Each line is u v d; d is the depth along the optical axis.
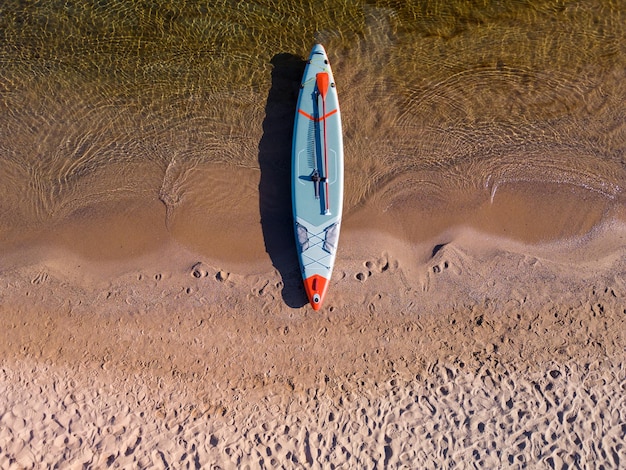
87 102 7.70
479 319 6.91
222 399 6.73
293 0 7.79
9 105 7.68
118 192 7.48
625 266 7.02
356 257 7.11
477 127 7.54
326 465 6.41
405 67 7.67
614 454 6.31
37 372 6.89
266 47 7.75
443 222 7.25
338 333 6.91
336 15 7.76
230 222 7.32
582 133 7.48
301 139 7.32
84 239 7.34
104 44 7.82
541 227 7.21
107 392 6.80
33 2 7.86
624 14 7.66
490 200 7.30
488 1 7.70
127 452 6.52
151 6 7.89
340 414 6.61
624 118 7.49
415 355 6.82
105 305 7.10
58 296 7.14
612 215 7.21
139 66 7.77
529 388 6.63
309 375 6.79
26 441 6.58
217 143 7.59
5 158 7.62
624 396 6.54
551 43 7.68
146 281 7.16
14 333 7.03
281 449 6.48
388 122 7.54
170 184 7.46
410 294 7.00
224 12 7.83
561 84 7.61
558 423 6.46
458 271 7.05
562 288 6.98
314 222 7.11
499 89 7.62
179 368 6.88
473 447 6.42
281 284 7.08
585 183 7.32
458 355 6.81
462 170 7.40
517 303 6.95
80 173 7.56
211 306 7.05
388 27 7.73
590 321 6.86
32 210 7.46
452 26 7.70
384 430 6.52
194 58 7.76
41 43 7.82
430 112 7.57
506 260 7.08
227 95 7.68
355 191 7.36
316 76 7.45
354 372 6.79
